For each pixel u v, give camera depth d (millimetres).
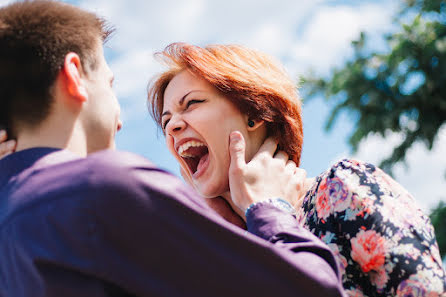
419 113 7070
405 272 1351
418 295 1323
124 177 1022
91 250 979
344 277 1451
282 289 1055
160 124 2018
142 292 993
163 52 1881
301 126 1883
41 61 1166
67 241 989
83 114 1211
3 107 1173
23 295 1023
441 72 6859
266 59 1911
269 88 1798
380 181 1509
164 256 1013
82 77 1228
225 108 1795
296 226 1278
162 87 1955
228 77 1780
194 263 1025
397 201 1463
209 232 1049
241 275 1042
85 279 975
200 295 1021
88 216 992
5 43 1157
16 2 1215
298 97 1913
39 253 994
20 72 1159
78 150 1190
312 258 1141
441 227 7051
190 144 1844
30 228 1022
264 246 1067
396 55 7023
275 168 1635
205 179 1846
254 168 1611
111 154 1062
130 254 996
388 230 1401
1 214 1082
